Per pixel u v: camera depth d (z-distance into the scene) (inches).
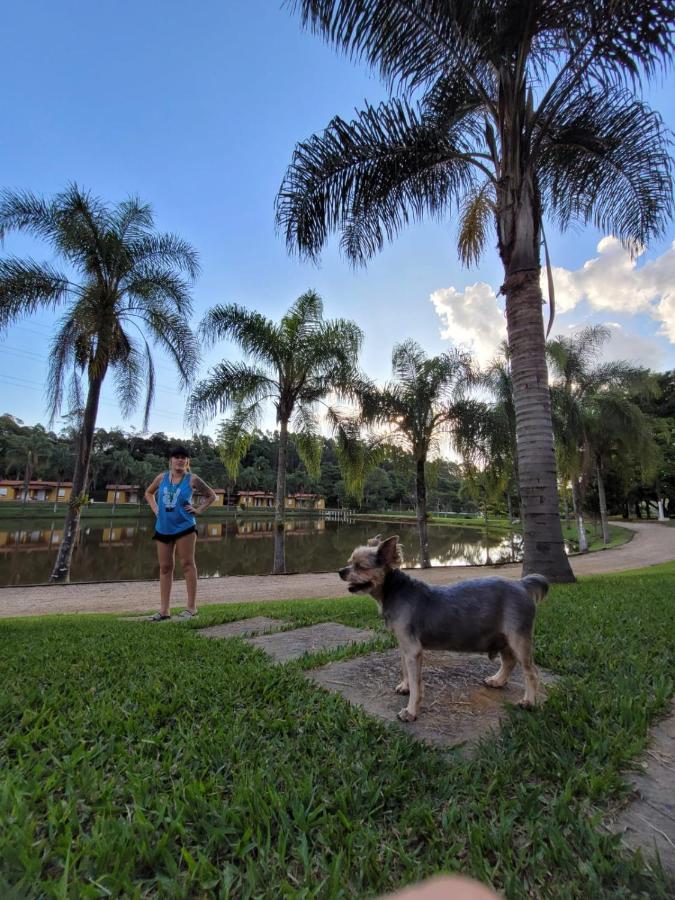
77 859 57.3
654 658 134.9
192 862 56.8
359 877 55.3
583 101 301.6
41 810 67.7
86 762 79.3
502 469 714.8
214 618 228.8
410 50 264.2
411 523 2268.7
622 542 999.0
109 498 2608.3
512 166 300.8
